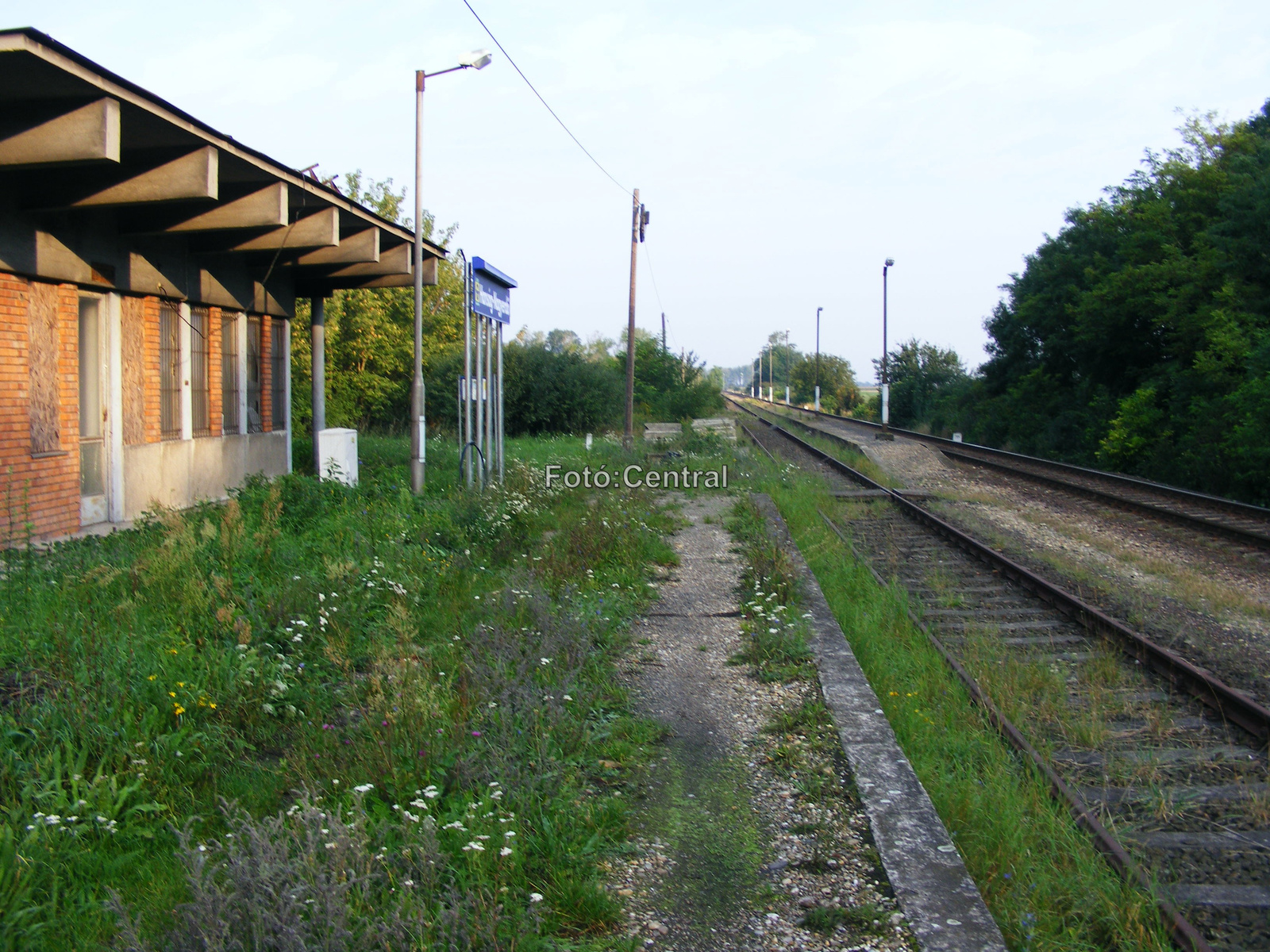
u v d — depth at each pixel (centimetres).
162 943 299
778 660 684
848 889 382
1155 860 434
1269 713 570
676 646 737
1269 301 2262
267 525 909
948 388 4953
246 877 308
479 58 1281
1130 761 539
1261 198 2209
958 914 356
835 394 7962
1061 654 757
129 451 1088
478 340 1504
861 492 1792
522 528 1164
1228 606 913
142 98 773
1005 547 1225
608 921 358
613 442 2666
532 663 605
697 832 435
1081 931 372
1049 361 3612
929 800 454
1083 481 2064
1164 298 2581
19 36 634
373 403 2805
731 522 1330
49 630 583
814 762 507
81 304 1029
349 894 332
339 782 441
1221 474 1938
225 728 498
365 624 700
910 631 788
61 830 375
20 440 889
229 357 1388
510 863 373
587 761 500
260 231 1232
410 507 1159
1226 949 368
